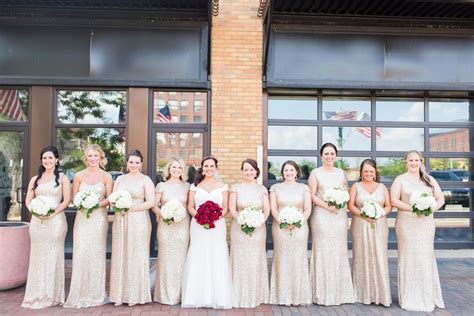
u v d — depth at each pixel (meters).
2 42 7.21
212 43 7.43
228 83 7.43
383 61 7.55
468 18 7.60
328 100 7.93
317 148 7.87
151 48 7.35
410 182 5.05
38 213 4.73
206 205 4.69
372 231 4.98
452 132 7.97
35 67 7.25
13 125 7.31
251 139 7.41
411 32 7.58
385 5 7.17
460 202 8.03
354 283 5.11
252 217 4.67
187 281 4.86
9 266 5.38
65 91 7.42
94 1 7.07
